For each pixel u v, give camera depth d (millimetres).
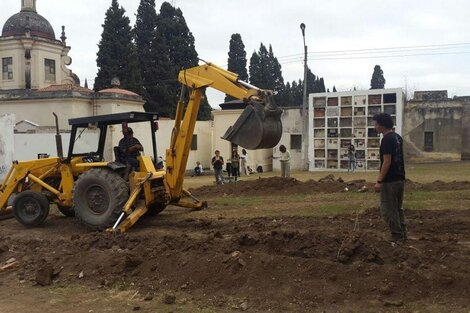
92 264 7410
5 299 6531
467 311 5410
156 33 49281
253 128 8961
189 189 17266
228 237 8961
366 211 10875
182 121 10438
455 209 11164
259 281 6359
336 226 9734
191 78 10086
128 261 7168
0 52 37562
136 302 6230
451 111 37375
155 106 47531
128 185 10305
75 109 32156
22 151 26531
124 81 45812
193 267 6828
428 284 5961
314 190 15609
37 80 37312
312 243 7379
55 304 6273
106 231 9375
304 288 6117
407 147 38344
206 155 37406
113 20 46656
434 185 15758
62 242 9148
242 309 5844
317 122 32875
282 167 19219
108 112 33062
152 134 11453
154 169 10648
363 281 6117
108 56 46375
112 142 12930
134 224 10734
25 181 11633
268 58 68500
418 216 10484
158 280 6812
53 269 7355
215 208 12961
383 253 7031
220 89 9695
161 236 8875
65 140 26562
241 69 62656
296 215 11273
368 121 31500
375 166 31344
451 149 37406
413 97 44562
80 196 10242
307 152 33562
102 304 6207
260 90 9164
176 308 5965
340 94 32188
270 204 13352
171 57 49688
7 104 33188
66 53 40062
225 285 6441
